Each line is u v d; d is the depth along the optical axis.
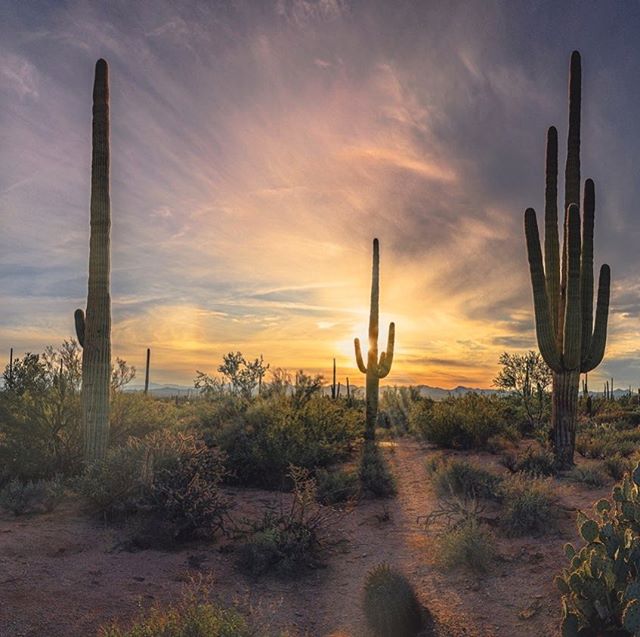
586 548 5.54
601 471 11.81
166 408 16.11
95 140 12.41
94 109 12.52
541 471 12.45
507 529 8.15
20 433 11.42
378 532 9.01
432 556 7.68
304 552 7.42
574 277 13.88
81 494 8.66
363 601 5.90
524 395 22.97
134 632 4.68
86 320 11.88
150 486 8.26
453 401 22.16
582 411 31.33
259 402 17.27
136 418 13.73
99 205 12.24
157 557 7.26
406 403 30.27
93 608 5.58
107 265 12.12
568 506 9.34
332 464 14.11
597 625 4.91
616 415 25.89
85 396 11.50
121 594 5.98
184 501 8.03
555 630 5.43
